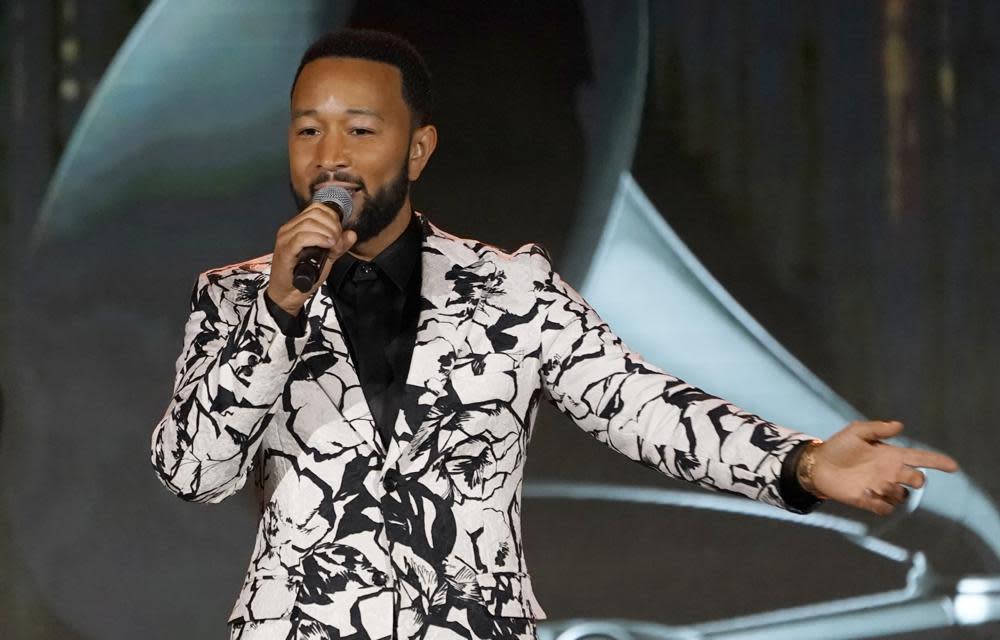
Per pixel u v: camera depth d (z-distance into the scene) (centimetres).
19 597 1239
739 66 1281
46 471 1249
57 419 1253
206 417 490
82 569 1245
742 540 1250
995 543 1242
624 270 1273
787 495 490
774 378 1264
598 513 1250
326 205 484
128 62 1277
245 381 487
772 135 1280
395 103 539
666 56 1282
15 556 1243
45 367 1255
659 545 1249
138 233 1266
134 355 1261
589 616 1243
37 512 1246
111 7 1281
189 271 1266
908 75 1284
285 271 475
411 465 509
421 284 545
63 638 1239
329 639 489
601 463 1255
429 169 1278
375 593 494
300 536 503
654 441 521
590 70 1284
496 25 1288
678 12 1283
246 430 495
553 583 1245
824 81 1282
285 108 1278
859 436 477
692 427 514
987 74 1283
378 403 521
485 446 519
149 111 1275
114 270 1264
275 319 486
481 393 523
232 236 1270
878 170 1279
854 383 1266
